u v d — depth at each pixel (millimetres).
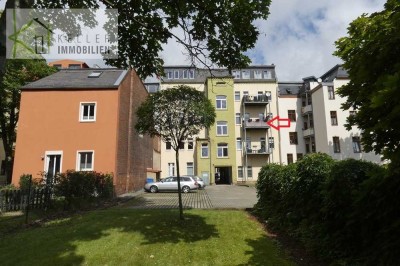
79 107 19531
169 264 5773
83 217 9938
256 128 38938
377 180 4027
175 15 7066
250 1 6492
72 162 18859
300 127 40094
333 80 36375
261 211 10062
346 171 5070
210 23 7020
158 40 7500
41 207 11250
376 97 2412
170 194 21812
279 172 8867
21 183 17016
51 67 26203
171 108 8805
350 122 3594
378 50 3260
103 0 6629
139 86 25734
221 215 10289
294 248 6551
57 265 5656
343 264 4715
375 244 4340
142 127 9055
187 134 9250
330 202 5270
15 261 5879
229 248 6629
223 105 38719
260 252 6352
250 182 37875
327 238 5406
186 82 39406
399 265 3850
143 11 7086
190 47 7406
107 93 19688
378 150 3199
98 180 15297
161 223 8836
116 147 19109
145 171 28297
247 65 7641
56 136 19188
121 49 7594
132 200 16891
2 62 3418
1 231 8242
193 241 7133
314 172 6359
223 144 37906
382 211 4109
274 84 40500
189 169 37531
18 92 25094
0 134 27625
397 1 3355
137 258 6035
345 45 3869
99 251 6398
